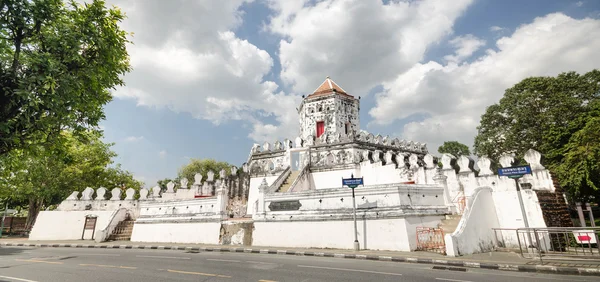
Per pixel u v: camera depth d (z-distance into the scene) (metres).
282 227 17.83
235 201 30.11
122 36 9.53
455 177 19.36
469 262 11.16
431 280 8.80
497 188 17.41
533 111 28.67
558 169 20.16
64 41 7.91
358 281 8.73
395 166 23.47
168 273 10.30
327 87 37.34
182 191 29.30
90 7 8.73
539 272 9.99
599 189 18.59
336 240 16.09
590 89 26.61
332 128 33.50
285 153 30.72
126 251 17.70
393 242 14.62
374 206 15.82
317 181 28.08
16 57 7.20
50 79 7.06
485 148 31.81
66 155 9.79
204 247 17.81
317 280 8.89
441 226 15.40
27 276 10.16
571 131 23.97
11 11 7.13
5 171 9.58
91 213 26.73
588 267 9.84
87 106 9.03
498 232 15.55
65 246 21.52
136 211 27.31
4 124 6.82
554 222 14.99
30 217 32.91
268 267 11.21
